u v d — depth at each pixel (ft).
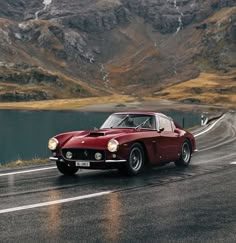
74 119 388.37
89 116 446.60
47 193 27.94
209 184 31.78
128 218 21.56
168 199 26.27
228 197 27.02
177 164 42.01
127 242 17.62
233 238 18.24
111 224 20.39
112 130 36.81
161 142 37.76
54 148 34.99
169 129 40.11
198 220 21.27
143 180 33.37
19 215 22.00
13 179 34.01
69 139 35.76
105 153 33.35
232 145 69.05
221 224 20.53
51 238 18.10
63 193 27.96
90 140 34.27
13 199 25.98
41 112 543.80
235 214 22.56
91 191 28.71
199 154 55.01
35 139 202.80
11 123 329.93
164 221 21.03
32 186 30.63
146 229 19.58
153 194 27.84
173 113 507.30
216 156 52.54
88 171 38.58
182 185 31.27
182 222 20.88
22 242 17.52
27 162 47.26
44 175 36.24
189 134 42.96
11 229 19.43
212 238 18.24
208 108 623.36
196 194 27.94
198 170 39.42
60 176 35.65
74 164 34.14
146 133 36.58
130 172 34.81
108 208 23.71
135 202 25.34
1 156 142.51
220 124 136.05
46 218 21.44
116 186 30.66
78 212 22.72
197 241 17.80
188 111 563.07
